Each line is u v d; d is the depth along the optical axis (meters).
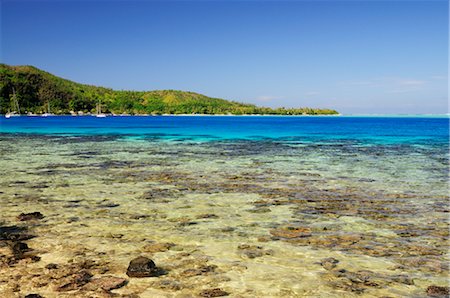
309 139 45.41
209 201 12.52
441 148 33.22
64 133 56.25
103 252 7.84
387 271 7.00
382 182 16.09
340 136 51.97
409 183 15.89
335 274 6.85
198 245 8.32
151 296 5.95
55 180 16.25
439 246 8.35
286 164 21.80
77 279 6.50
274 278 6.66
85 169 19.50
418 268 7.15
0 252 7.75
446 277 6.75
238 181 16.22
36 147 32.31
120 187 14.79
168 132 61.09
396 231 9.41
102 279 6.52
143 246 8.21
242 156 26.11
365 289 6.27
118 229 9.43
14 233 9.04
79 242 8.44
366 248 8.20
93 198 12.88
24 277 6.55
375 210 11.45
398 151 30.34
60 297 5.84
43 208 11.47
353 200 12.76
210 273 6.84
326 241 8.63
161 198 12.93
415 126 94.69
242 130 69.50
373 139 45.62
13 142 37.88
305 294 6.09
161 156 25.89
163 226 9.72
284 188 14.72
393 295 6.07
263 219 10.43
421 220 10.39
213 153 28.11
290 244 8.42
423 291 6.21
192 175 17.75
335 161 23.41
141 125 93.12
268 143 38.59
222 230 9.41
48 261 7.31
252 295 6.04
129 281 6.46
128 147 33.00
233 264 7.27
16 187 14.68
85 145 34.84
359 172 18.83
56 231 9.23
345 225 9.90
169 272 6.87
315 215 10.85
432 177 17.41
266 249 8.09
